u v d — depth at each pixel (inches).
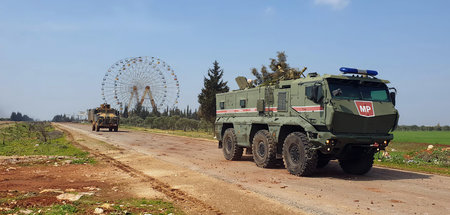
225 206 261.7
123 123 2800.2
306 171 395.9
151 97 2315.5
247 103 534.0
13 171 424.5
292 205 265.0
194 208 255.3
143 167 468.4
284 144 430.6
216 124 608.4
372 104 402.3
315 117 398.9
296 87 433.4
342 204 269.0
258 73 1111.6
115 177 389.1
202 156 609.3
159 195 297.4
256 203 271.0
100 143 846.5
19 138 991.6
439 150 632.4
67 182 354.0
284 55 1079.6
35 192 297.4
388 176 415.8
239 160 556.4
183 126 2039.9
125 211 236.8
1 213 227.1
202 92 1556.3
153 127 2358.5
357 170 429.4
